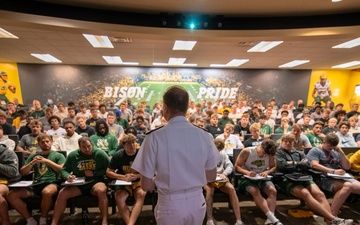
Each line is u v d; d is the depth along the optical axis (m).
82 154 2.59
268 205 2.50
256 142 3.70
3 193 2.33
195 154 1.14
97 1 3.34
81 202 2.45
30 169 2.51
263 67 10.17
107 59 8.31
